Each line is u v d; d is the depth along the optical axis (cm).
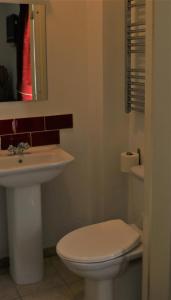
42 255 274
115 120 281
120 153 288
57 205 300
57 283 271
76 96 288
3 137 271
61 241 229
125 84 273
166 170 185
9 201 263
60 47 276
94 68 279
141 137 271
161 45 170
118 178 292
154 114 176
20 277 269
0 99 265
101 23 261
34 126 279
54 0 268
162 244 192
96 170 296
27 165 251
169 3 168
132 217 266
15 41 262
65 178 298
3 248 289
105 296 228
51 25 270
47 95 279
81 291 262
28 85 272
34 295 258
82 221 311
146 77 177
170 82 175
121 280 232
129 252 221
